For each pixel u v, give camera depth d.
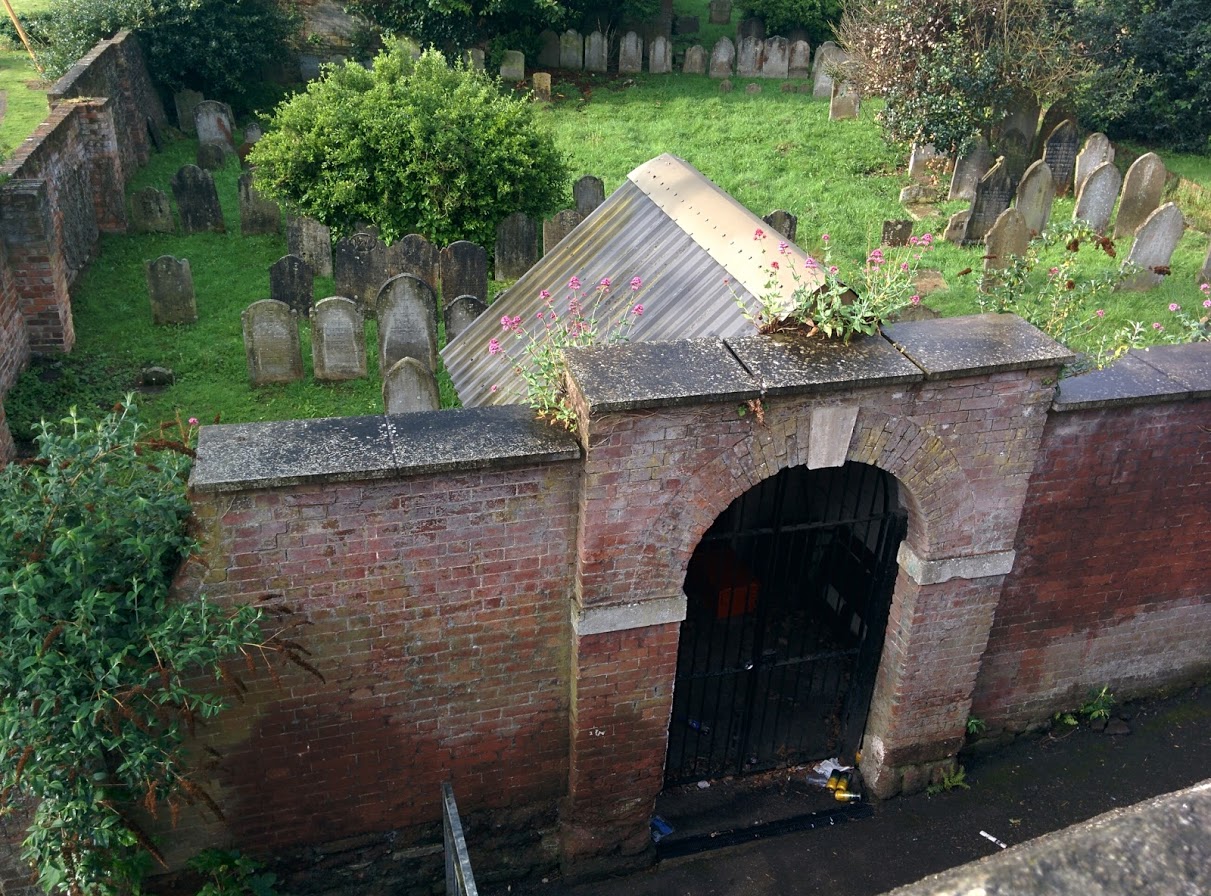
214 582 5.45
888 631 7.14
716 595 8.91
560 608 6.19
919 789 7.63
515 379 7.97
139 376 11.66
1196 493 7.36
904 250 14.62
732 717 7.48
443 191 14.38
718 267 7.40
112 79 17.05
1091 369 6.91
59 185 13.34
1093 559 7.41
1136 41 19.78
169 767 5.16
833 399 5.80
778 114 20.48
